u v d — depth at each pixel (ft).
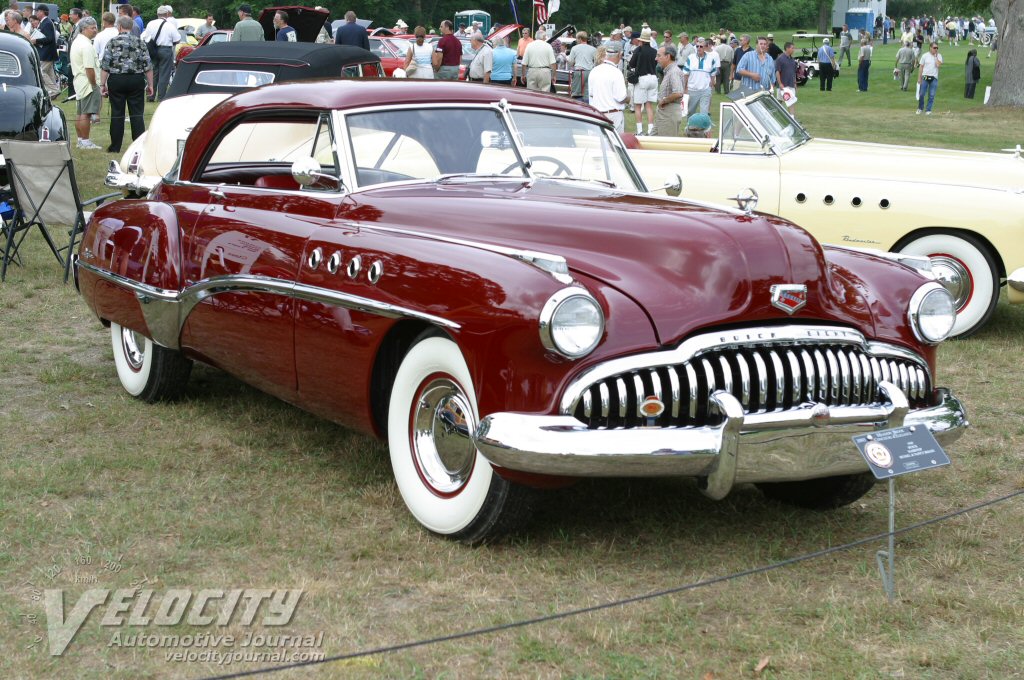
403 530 13.38
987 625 11.27
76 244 32.68
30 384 19.76
